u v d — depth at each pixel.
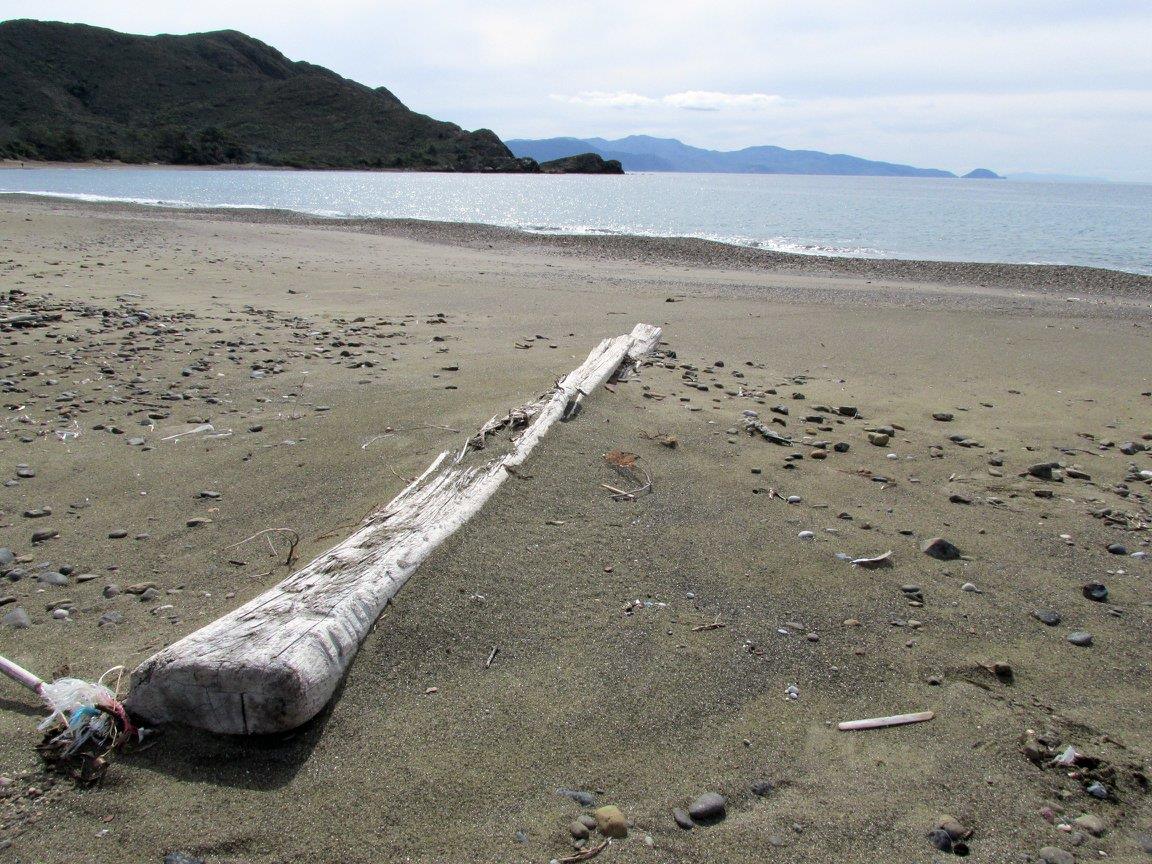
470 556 3.78
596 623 3.48
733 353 9.31
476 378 7.15
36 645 3.19
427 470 4.69
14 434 5.50
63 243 16.80
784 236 29.62
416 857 2.28
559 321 10.61
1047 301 14.98
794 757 2.79
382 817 2.40
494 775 2.60
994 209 51.62
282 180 68.81
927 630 3.62
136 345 8.05
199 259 15.50
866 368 8.89
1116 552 4.47
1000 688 3.24
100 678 2.94
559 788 2.58
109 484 4.79
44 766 2.52
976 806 2.60
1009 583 4.09
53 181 54.97
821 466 5.59
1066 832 2.50
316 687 2.69
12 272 12.30
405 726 2.77
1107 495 5.36
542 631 3.39
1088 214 47.38
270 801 2.43
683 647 3.36
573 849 2.34
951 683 3.26
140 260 14.77
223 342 8.37
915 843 2.44
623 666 3.21
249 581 3.70
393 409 6.16
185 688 2.63
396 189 61.44
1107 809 2.61
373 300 11.73
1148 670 3.39
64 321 8.90
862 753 2.83
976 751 2.86
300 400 6.45
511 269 17.06
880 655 3.42
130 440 5.48
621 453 5.34
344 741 2.68
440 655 3.14
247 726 2.63
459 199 51.34
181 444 5.44
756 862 2.34
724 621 3.58
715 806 2.53
